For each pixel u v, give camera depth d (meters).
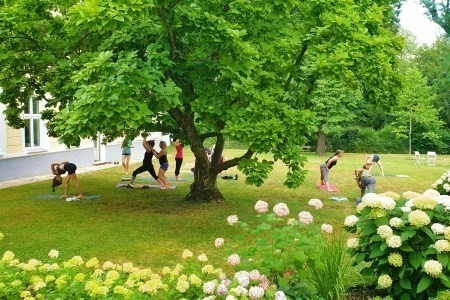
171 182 17.17
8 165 17.00
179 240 8.52
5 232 8.95
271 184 16.98
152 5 7.43
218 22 9.12
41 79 11.19
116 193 14.20
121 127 8.12
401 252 4.52
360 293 4.95
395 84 12.27
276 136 9.42
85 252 7.66
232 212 11.26
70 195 13.70
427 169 25.19
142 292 4.14
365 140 44.00
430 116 38.94
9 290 4.11
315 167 24.53
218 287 3.98
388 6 12.66
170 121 13.06
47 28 10.94
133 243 8.28
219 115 9.77
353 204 12.82
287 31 10.69
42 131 19.33
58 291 4.14
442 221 4.62
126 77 8.21
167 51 9.15
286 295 4.21
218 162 12.81
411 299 4.56
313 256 4.49
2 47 10.20
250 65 9.38
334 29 10.41
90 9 7.06
